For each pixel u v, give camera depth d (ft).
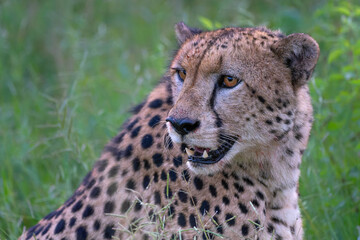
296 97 29.30
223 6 62.80
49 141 46.75
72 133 41.11
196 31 32.58
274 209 30.17
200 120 28.14
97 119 45.62
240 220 28.96
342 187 38.04
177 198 28.94
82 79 50.08
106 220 29.63
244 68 28.37
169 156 29.25
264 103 28.55
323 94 40.83
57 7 62.64
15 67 57.93
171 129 28.19
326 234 35.35
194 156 28.45
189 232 28.66
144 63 55.88
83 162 39.88
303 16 57.11
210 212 28.71
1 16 62.80
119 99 50.70
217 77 28.55
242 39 28.89
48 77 59.62
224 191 28.99
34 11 63.05
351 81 38.91
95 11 63.52
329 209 36.42
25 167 44.70
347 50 41.83
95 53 56.54
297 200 31.07
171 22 62.59
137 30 62.69
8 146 47.42
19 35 60.64
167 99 30.37
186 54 29.35
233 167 29.17
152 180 29.40
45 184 43.91
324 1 57.26
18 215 39.75
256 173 29.40
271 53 28.76
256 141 28.91
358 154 40.16
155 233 26.71
